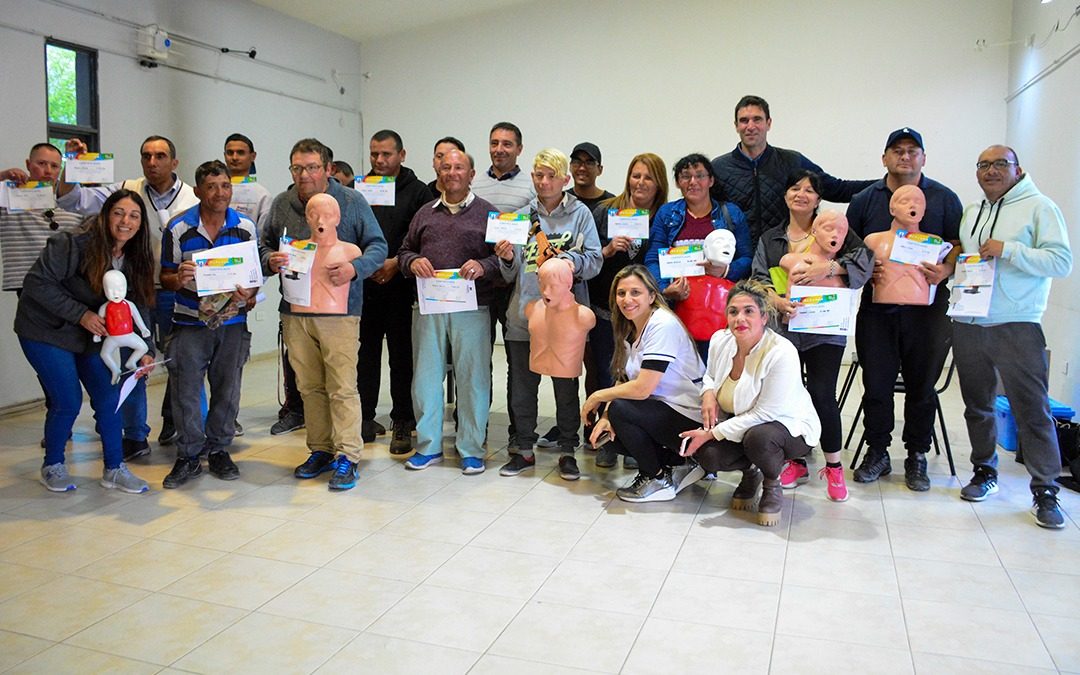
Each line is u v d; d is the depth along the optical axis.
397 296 3.97
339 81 8.51
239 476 3.59
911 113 6.72
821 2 6.89
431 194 4.21
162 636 2.17
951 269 3.17
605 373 3.81
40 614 2.29
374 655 2.07
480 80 8.34
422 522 3.03
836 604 2.34
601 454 3.72
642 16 7.56
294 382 4.40
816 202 3.28
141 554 2.72
